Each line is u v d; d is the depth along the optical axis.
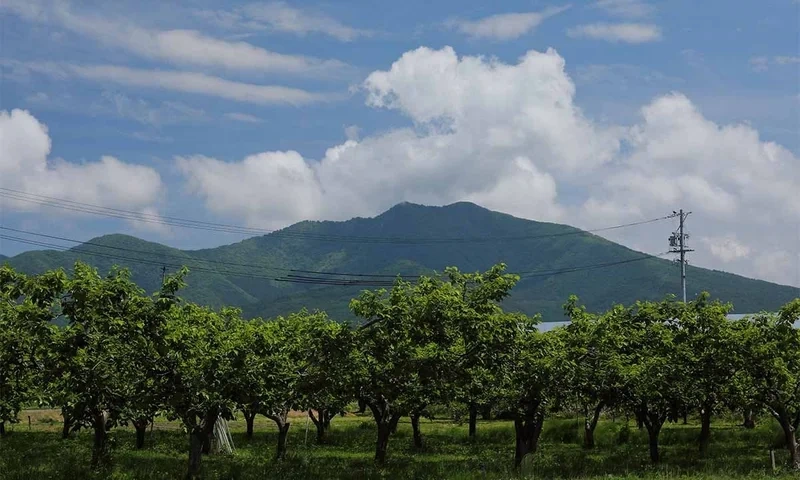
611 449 42.62
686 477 28.22
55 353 24.12
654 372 31.27
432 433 53.41
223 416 24.95
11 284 24.19
